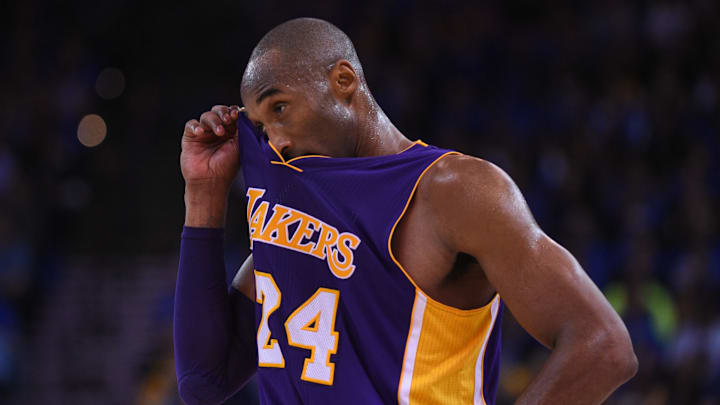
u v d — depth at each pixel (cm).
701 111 3412
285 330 636
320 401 610
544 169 3272
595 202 3170
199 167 731
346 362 605
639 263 2466
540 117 3628
